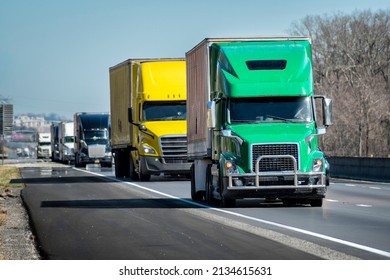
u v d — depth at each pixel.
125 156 93.69
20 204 53.34
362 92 194.62
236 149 47.81
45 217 42.62
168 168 81.50
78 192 65.12
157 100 81.94
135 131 84.00
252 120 48.56
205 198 54.34
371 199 55.44
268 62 49.81
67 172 116.62
